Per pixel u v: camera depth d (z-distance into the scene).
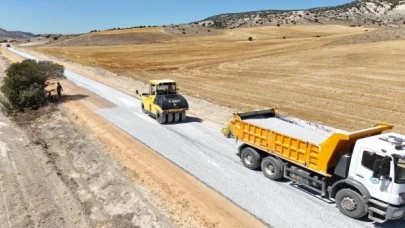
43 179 14.25
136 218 10.84
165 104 19.62
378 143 9.58
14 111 25.84
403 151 9.22
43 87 28.02
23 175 14.70
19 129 21.47
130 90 31.97
